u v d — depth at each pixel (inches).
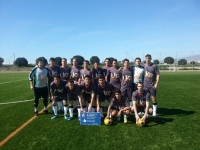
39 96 258.8
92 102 235.0
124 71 247.4
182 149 151.9
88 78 229.8
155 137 175.6
